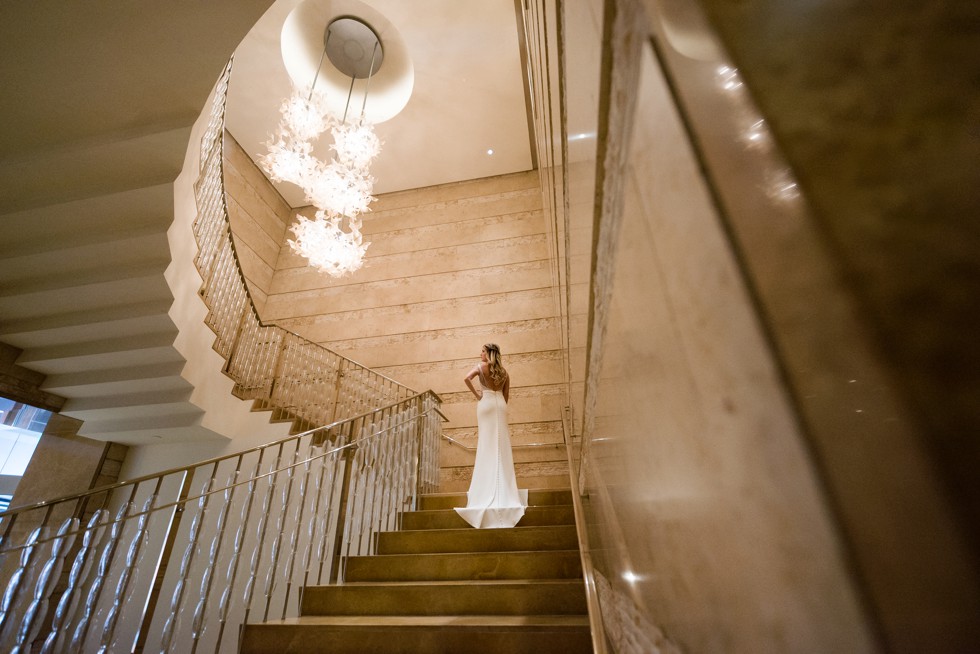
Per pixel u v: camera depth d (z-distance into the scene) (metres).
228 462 4.99
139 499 5.05
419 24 6.42
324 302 7.85
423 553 3.35
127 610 4.32
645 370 0.27
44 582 2.38
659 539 0.26
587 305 0.53
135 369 4.50
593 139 0.36
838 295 0.10
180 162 3.38
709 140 0.15
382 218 8.49
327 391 5.91
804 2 0.15
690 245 0.18
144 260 3.90
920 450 0.08
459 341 7.02
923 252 0.09
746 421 0.14
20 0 2.53
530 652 2.18
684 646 0.22
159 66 2.93
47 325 4.21
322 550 3.09
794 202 0.12
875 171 0.11
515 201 8.13
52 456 5.37
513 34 6.48
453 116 7.55
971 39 0.11
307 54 6.73
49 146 3.28
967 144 0.10
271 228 8.47
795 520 0.11
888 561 0.08
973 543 0.07
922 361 0.08
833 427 0.09
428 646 2.26
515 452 6.07
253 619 4.14
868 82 0.12
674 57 0.18
